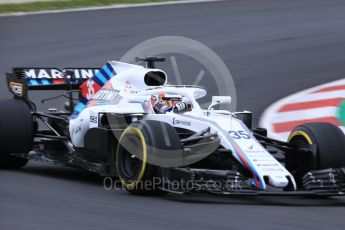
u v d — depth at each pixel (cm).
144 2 8525
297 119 4259
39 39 6359
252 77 5416
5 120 3056
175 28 7050
